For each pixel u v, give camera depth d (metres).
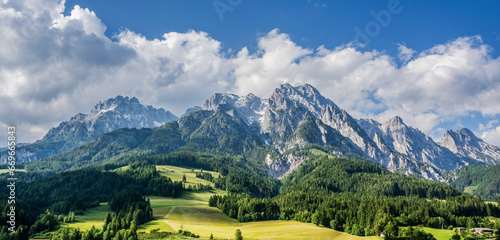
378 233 173.75
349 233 181.00
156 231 165.50
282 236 165.12
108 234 157.12
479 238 177.25
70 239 158.25
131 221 182.75
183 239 148.88
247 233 171.88
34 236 177.12
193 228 176.62
